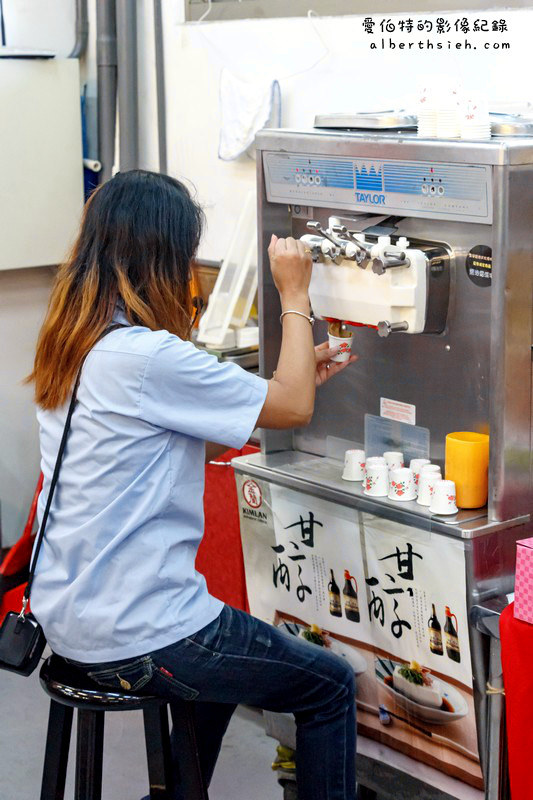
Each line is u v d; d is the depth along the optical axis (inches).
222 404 68.8
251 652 71.7
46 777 75.0
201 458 71.3
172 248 70.0
